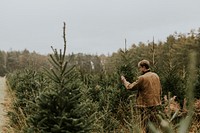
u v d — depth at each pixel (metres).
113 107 9.20
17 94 11.04
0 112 11.99
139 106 7.09
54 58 5.40
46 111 5.21
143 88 7.13
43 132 5.04
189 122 0.78
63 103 5.29
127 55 10.81
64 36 5.34
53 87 5.43
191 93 0.75
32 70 12.29
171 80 10.67
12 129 8.02
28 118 5.37
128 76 10.39
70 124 5.11
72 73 5.56
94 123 6.15
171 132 0.87
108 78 12.98
